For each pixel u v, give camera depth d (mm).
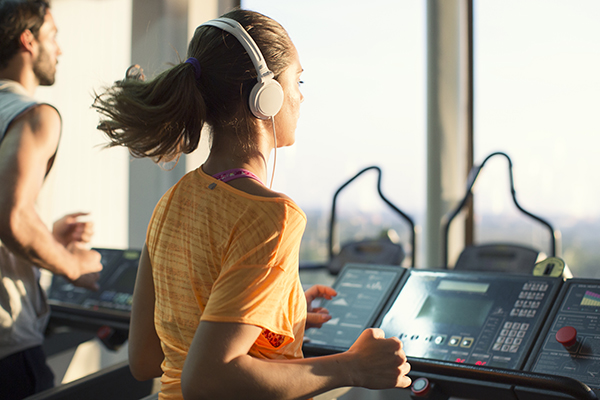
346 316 1326
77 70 3154
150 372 973
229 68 819
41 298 1660
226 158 836
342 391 1424
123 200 3223
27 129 1467
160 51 3344
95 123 3162
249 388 672
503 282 1221
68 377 2549
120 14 3277
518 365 1031
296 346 842
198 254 780
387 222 3816
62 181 3090
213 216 771
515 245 2275
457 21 3994
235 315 679
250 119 833
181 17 3395
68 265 1632
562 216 3484
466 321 1179
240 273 701
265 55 846
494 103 3980
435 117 4020
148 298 940
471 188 2533
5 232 1410
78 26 3166
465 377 1067
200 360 667
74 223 1819
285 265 725
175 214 845
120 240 3215
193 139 812
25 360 1563
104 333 1840
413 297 1303
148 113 765
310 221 3602
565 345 1011
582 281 1124
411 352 1166
